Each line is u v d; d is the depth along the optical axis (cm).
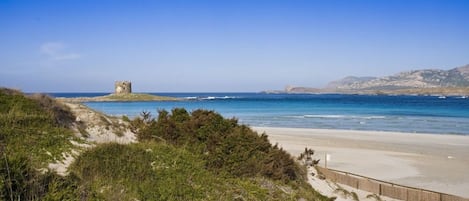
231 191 1087
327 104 12156
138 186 934
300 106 10738
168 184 986
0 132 1077
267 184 1253
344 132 4456
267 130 4594
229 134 1442
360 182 1850
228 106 10394
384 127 5209
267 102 13412
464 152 3225
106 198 819
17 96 1425
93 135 1465
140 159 1071
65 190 767
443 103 13238
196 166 1158
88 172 940
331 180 1891
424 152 3212
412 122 5916
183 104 10894
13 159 773
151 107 8906
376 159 2877
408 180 2266
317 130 4644
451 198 1616
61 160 1024
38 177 774
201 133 1445
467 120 6288
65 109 1535
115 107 8819
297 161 1847
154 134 1505
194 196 978
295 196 1268
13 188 710
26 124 1211
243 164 1272
